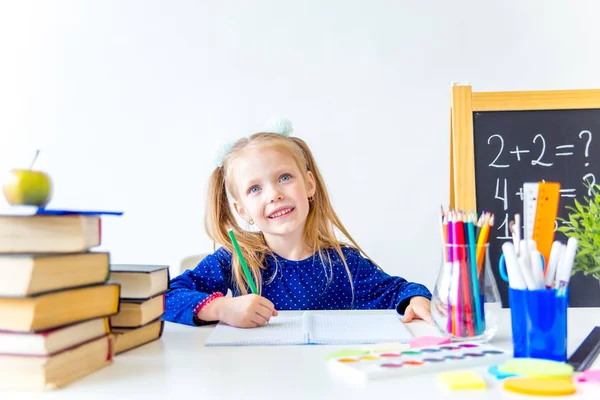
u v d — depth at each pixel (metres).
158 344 0.81
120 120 2.23
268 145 1.43
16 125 2.25
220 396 0.57
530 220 0.79
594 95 1.29
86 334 0.66
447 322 0.79
